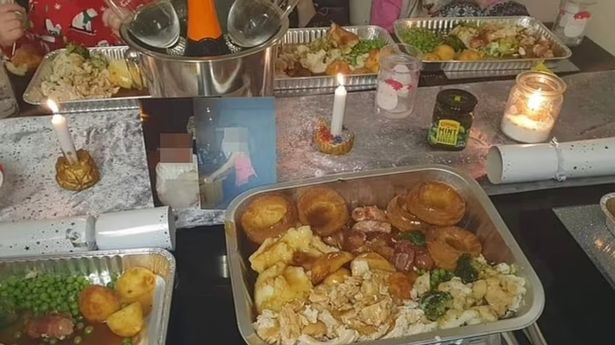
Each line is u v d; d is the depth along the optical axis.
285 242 0.72
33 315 0.70
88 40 1.45
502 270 0.70
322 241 0.75
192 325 0.69
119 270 0.74
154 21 0.86
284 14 0.89
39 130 0.99
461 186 0.83
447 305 0.66
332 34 1.26
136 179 0.89
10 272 0.73
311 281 0.69
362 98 1.10
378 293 0.67
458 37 1.33
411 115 1.06
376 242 0.76
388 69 1.01
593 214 0.85
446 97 0.95
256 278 0.71
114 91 1.10
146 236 0.75
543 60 1.22
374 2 1.79
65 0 1.42
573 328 0.69
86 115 1.03
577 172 0.89
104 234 0.74
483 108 1.09
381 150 0.96
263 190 0.80
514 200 0.87
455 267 0.72
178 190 0.80
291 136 0.98
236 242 0.73
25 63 1.19
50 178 0.89
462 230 0.77
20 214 0.83
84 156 0.88
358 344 0.61
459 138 0.95
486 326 0.63
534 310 0.65
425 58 1.21
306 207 0.79
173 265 0.72
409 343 0.61
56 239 0.74
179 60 0.77
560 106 0.99
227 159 0.78
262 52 0.81
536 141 0.98
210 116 0.75
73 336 0.68
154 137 0.76
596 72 1.22
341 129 0.95
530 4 1.79
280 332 0.62
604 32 1.57
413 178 0.84
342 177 0.82
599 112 1.09
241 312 0.64
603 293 0.73
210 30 0.82
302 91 1.13
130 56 1.06
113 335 0.68
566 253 0.79
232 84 0.82
